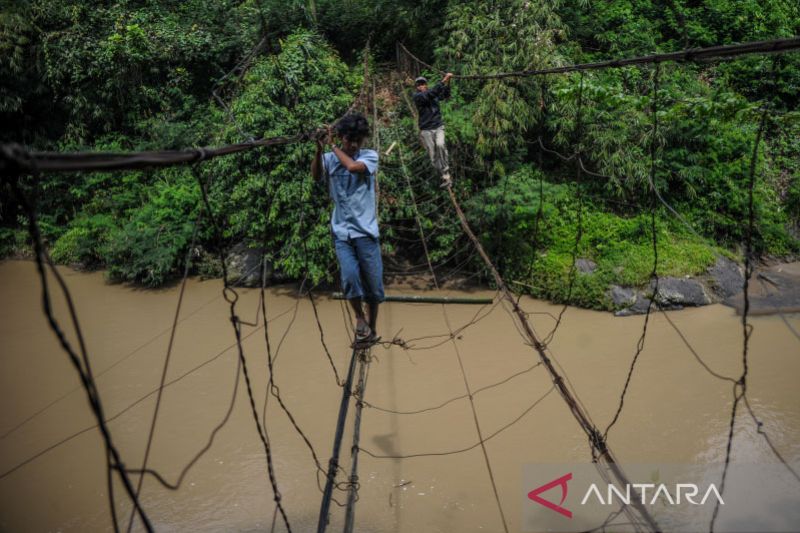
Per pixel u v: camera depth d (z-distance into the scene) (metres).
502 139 9.66
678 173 9.59
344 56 12.97
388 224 10.28
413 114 10.19
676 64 10.42
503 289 5.12
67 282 10.95
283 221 9.34
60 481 5.29
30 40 12.20
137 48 12.19
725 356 7.18
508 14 10.11
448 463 5.35
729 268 9.29
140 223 10.90
